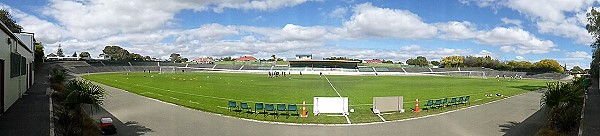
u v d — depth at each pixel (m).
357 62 151.50
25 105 25.14
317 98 26.31
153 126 21.12
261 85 58.72
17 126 18.22
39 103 26.25
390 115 25.88
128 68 121.44
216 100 35.12
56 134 16.75
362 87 57.97
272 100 36.53
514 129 21.11
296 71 129.62
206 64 151.12
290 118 24.34
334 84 64.75
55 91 31.47
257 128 21.14
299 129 21.03
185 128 20.78
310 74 115.12
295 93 44.84
